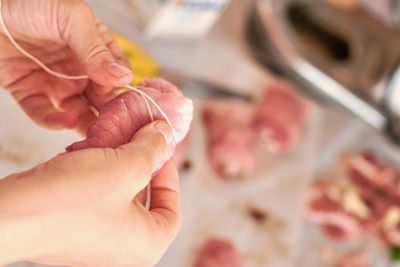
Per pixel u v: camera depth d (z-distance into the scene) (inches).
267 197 25.4
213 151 25.0
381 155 28.4
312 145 27.1
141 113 15.5
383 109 27.3
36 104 18.6
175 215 16.0
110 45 17.1
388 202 26.6
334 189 26.2
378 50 27.4
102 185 13.9
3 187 13.3
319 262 25.3
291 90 27.6
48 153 20.6
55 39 17.6
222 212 24.6
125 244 14.6
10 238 13.1
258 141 26.2
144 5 25.0
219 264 23.4
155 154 14.8
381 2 31.7
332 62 27.2
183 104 16.0
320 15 28.0
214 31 27.4
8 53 18.1
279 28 26.8
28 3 16.8
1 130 20.6
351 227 25.9
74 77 17.2
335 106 28.0
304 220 25.7
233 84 26.8
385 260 26.2
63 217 13.5
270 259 24.6
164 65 25.9
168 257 23.2
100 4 25.4
